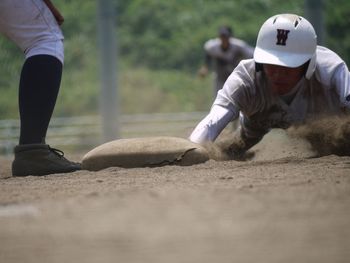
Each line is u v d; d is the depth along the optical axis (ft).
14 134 157.17
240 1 230.68
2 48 214.69
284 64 51.03
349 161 46.50
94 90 198.18
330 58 53.31
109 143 49.29
